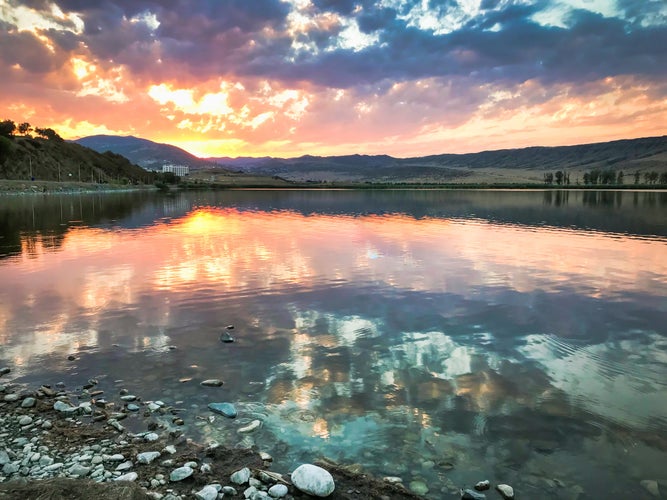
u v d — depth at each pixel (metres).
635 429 7.46
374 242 31.67
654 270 21.64
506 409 8.14
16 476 6.07
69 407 8.16
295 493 5.87
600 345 11.48
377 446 7.00
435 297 16.30
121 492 5.08
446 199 116.06
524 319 13.66
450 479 6.23
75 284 18.16
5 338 11.82
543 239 33.81
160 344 11.44
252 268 21.72
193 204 90.81
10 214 57.22
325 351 10.98
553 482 6.15
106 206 79.75
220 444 7.04
